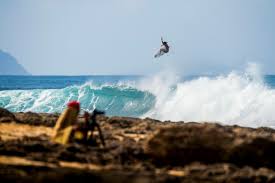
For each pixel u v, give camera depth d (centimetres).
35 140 5891
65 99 17788
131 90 17250
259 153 5294
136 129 7281
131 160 5344
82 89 18000
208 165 5209
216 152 5294
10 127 6994
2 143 5528
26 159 5100
